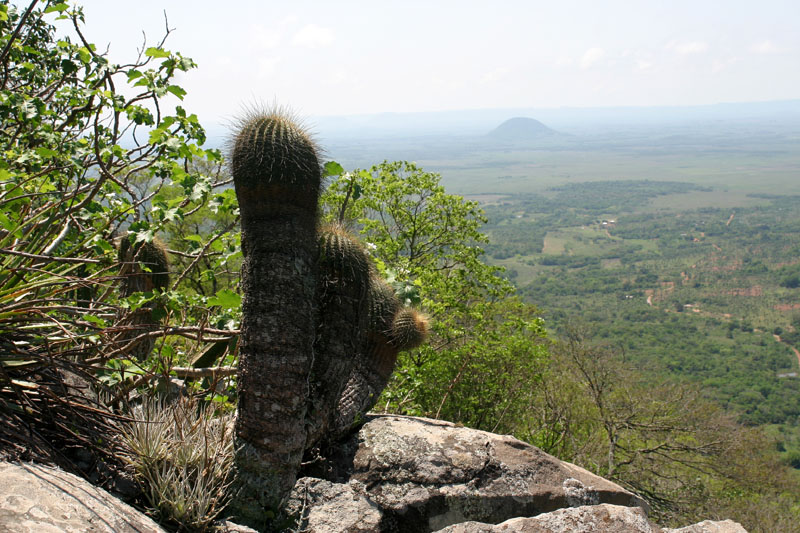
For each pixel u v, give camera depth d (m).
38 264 3.70
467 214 16.94
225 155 3.28
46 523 2.10
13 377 3.06
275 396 3.08
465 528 3.18
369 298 3.92
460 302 15.25
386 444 3.96
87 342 3.52
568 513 3.32
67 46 4.99
